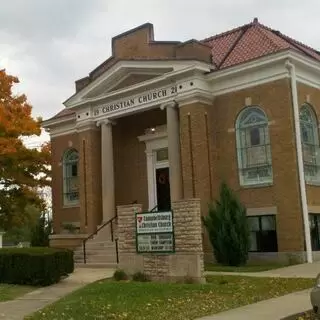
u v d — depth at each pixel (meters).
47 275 17.12
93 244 24.48
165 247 15.86
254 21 27.09
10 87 27.70
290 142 21.52
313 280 15.15
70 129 30.97
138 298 13.11
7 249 18.88
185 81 23.73
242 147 23.06
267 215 22.05
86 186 27.81
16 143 27.19
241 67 22.72
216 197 23.27
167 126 24.58
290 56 21.55
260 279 15.76
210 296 13.18
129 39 27.20
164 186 26.70
